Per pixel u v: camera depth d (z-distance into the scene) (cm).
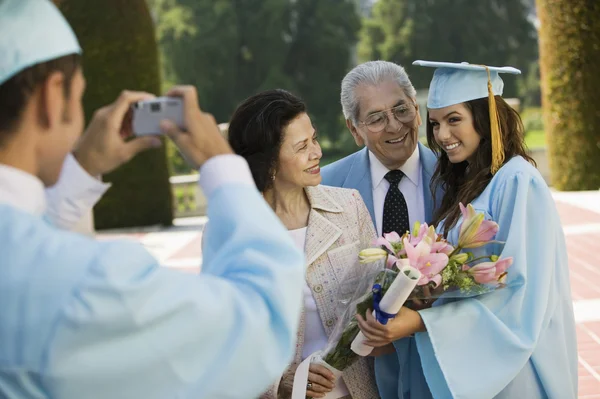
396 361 264
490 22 3919
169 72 3634
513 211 231
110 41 1099
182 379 109
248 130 243
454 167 270
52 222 134
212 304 109
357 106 291
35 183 113
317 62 3741
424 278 219
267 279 114
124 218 1142
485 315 226
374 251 230
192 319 108
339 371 238
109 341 104
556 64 1233
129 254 107
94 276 104
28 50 107
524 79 4122
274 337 114
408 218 303
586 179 1230
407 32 3909
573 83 1222
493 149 246
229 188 120
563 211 1067
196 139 123
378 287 226
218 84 3616
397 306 219
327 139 3834
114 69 1102
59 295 103
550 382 236
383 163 303
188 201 1285
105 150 131
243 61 3738
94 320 102
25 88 108
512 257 225
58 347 102
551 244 230
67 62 112
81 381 104
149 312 105
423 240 222
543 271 227
